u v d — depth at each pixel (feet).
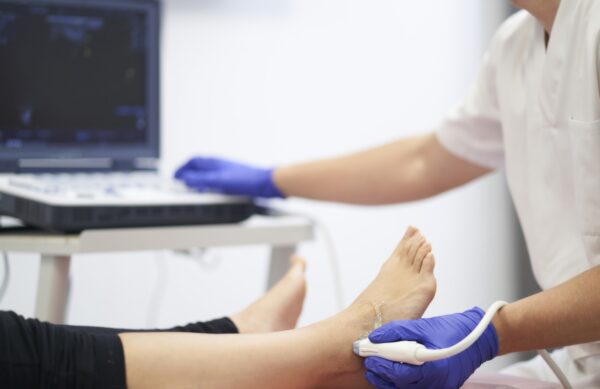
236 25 6.94
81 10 4.66
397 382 2.77
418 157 4.58
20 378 2.69
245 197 4.39
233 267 7.06
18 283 6.21
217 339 2.99
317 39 7.26
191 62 6.79
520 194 3.67
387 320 3.15
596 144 3.10
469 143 4.26
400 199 4.66
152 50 4.88
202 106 6.86
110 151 4.79
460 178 4.50
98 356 2.81
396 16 7.55
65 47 4.65
